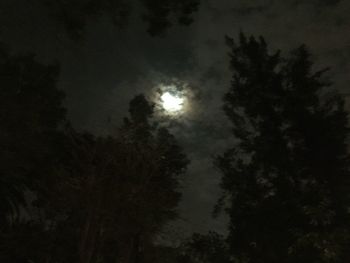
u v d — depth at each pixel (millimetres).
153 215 12422
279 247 17594
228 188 20047
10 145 12953
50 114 20516
